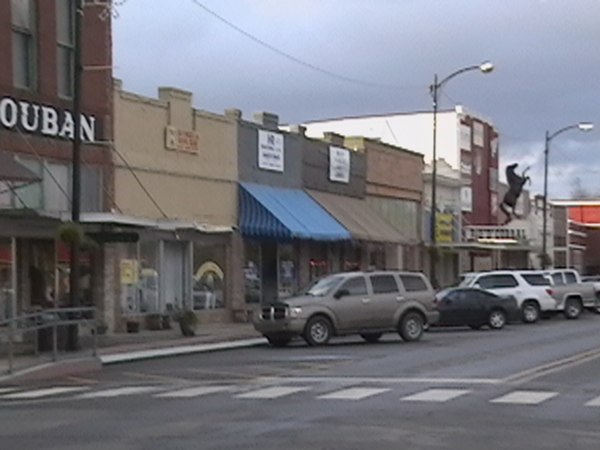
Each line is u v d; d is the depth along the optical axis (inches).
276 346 1157.1
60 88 1166.3
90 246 1039.0
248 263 1524.4
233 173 1482.5
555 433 506.9
